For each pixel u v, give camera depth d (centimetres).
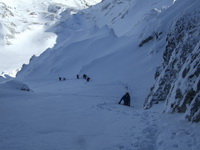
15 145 820
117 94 2692
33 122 1095
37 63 6675
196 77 1102
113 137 920
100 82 3775
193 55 1214
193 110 985
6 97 1786
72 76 5181
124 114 1299
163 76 1706
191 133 863
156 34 4162
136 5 17325
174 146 790
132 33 6650
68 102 1631
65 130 999
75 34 8075
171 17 4075
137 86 3130
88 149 812
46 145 832
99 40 6188
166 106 1255
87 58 5888
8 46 19550
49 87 3938
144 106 1828
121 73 3956
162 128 979
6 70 15388
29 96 1897
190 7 2478
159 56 3769
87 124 1088
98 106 1516
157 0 14988
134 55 4441
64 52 6319
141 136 916
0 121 1087
